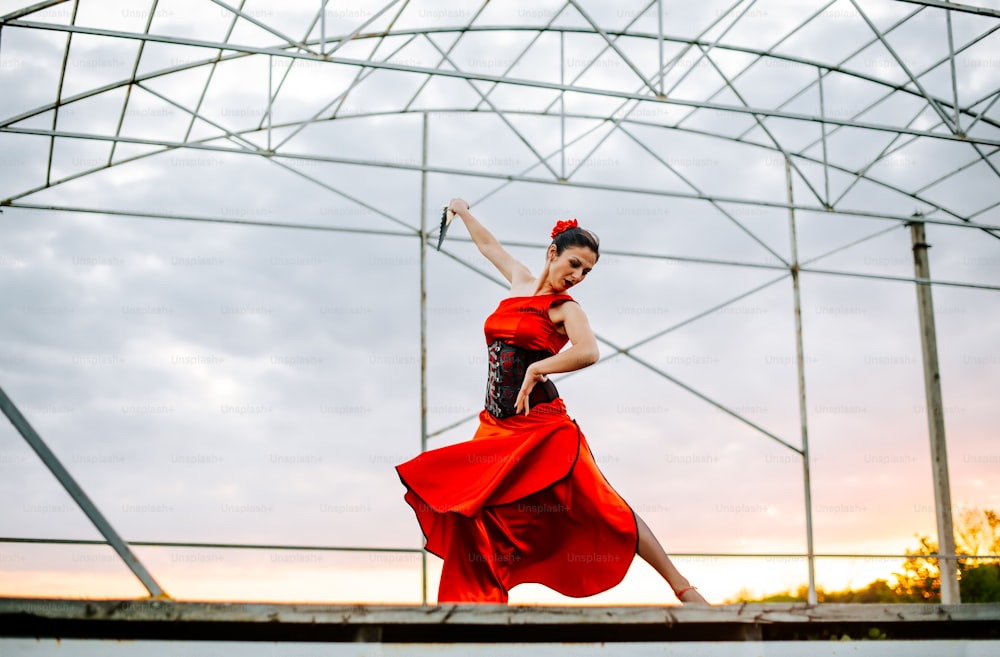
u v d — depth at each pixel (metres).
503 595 4.42
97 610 2.81
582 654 3.19
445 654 3.08
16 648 2.80
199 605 2.88
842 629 3.41
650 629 3.25
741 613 3.25
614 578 4.41
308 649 3.00
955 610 3.44
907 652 3.44
